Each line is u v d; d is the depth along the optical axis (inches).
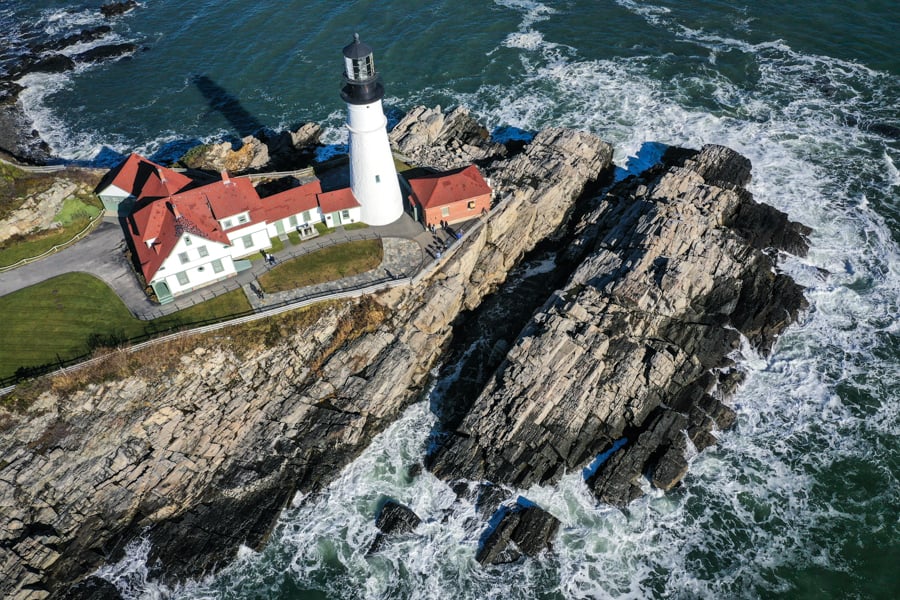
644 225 2416.3
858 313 2320.4
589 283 2277.3
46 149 3267.7
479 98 3474.4
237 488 1882.4
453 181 2406.5
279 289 2181.3
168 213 2156.7
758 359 2199.8
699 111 3280.0
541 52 3774.6
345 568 1803.6
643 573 1779.0
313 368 2084.2
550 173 2701.8
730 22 3905.0
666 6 4101.9
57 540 1742.1
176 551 1784.0
